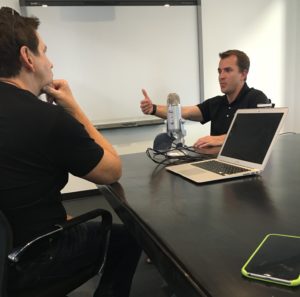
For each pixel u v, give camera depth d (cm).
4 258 84
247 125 136
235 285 52
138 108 354
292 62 402
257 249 62
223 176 115
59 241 101
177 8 349
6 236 84
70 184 345
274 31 388
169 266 65
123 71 344
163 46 351
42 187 93
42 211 94
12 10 99
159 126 364
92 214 103
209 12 361
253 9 377
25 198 90
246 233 71
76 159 95
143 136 362
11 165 87
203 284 54
